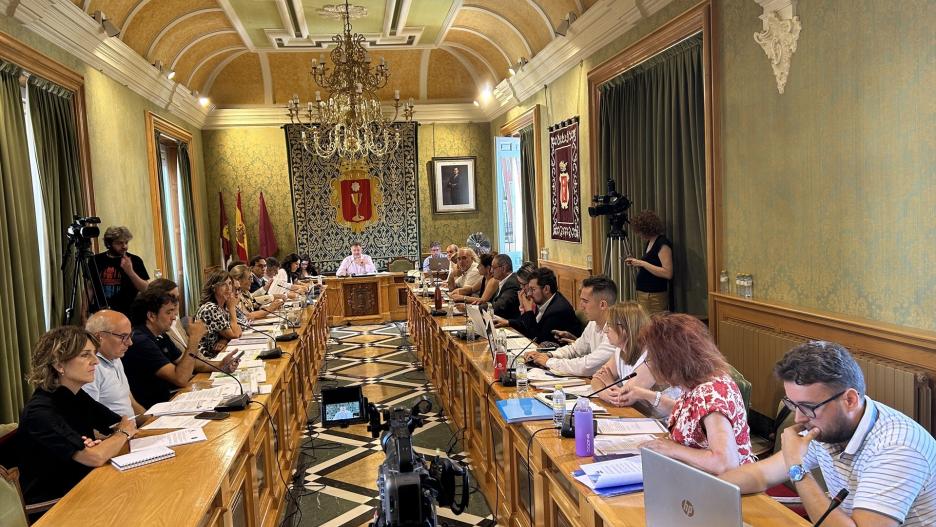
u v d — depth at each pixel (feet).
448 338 18.83
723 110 16.38
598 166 24.54
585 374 12.32
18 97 17.42
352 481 14.83
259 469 11.42
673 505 5.61
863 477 5.87
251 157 39.99
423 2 27.94
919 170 10.80
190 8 26.48
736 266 16.28
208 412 10.93
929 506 5.77
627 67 21.49
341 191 40.75
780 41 13.80
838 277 12.79
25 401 16.67
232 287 19.08
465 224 42.37
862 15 11.75
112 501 7.54
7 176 16.40
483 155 42.37
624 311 10.86
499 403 10.52
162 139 32.27
